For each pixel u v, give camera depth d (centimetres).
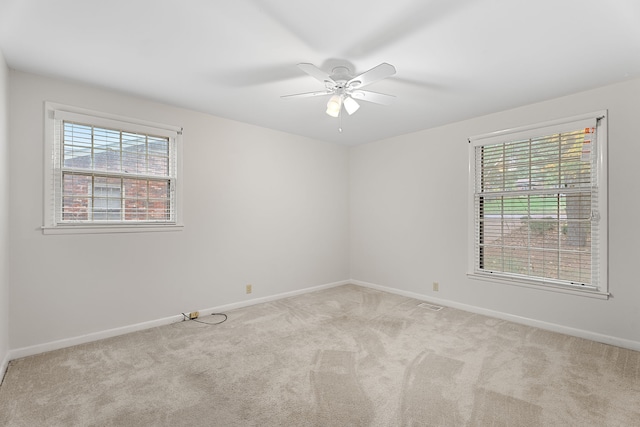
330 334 294
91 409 181
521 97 299
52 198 260
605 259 274
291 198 434
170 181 327
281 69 243
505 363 237
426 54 219
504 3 165
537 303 314
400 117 359
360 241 496
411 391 200
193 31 192
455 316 346
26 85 248
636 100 260
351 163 510
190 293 338
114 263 290
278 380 213
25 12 173
